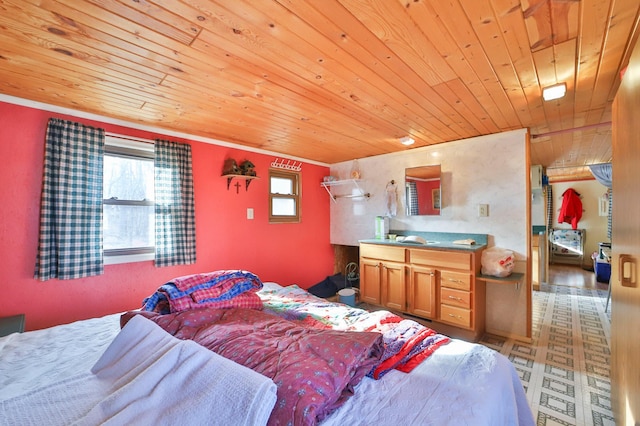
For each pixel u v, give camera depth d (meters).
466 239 3.07
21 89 1.86
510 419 1.12
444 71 1.65
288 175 3.87
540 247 4.72
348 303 3.50
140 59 1.51
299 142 3.21
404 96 1.99
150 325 1.28
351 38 1.35
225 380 0.88
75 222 2.15
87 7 1.12
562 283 4.99
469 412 0.90
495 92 1.93
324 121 2.50
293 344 1.14
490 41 1.37
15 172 1.98
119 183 2.47
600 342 2.73
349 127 2.68
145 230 2.60
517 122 2.57
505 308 2.88
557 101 2.09
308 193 4.10
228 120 2.47
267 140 3.12
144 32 1.29
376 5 1.14
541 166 4.38
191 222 2.80
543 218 4.60
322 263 4.27
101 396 1.01
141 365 1.06
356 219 4.12
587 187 6.44
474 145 3.07
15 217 1.98
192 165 2.88
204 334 1.29
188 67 1.60
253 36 1.33
